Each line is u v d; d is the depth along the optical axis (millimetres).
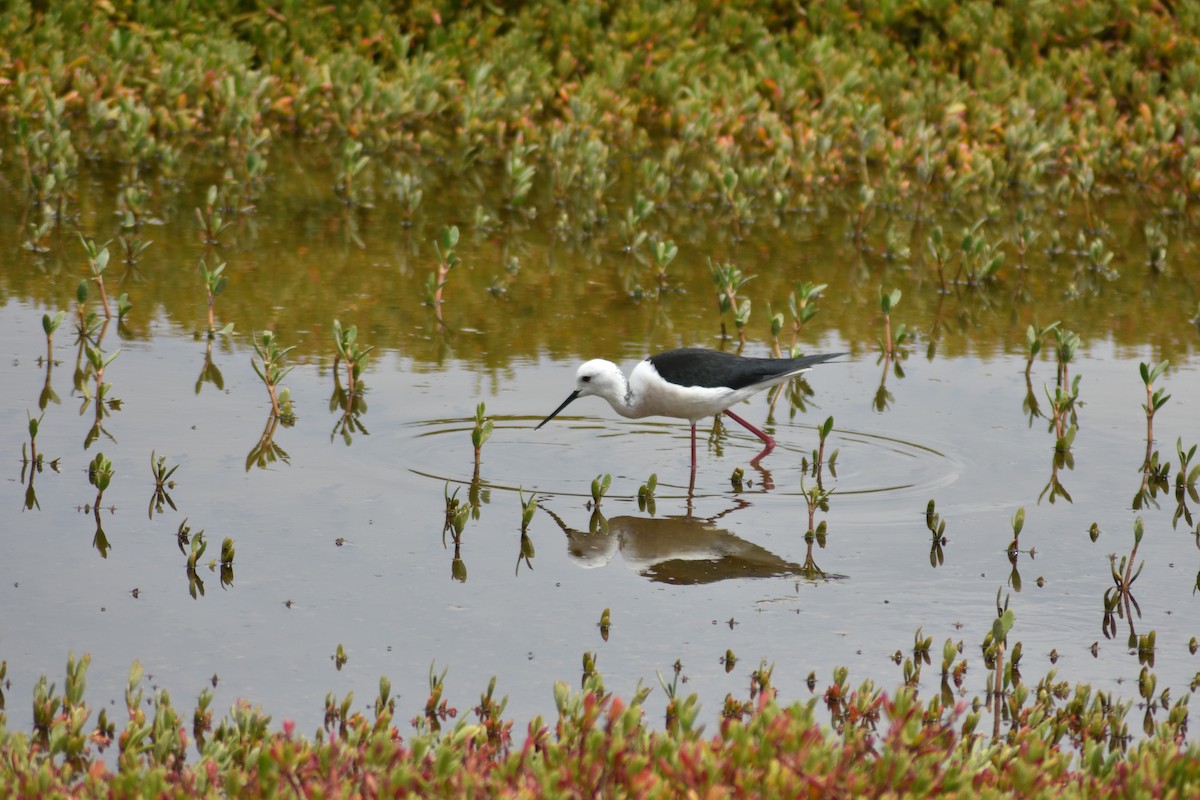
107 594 9328
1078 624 9547
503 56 26141
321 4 26578
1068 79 26625
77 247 17766
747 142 25094
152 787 6172
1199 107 24391
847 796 6160
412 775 6203
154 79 24438
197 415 12781
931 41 27219
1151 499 11750
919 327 16547
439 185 22297
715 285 16484
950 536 10898
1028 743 6945
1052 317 17062
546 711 8102
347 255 18344
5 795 6172
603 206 21016
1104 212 22375
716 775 6043
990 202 22422
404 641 8922
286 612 9227
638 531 10867
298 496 11133
